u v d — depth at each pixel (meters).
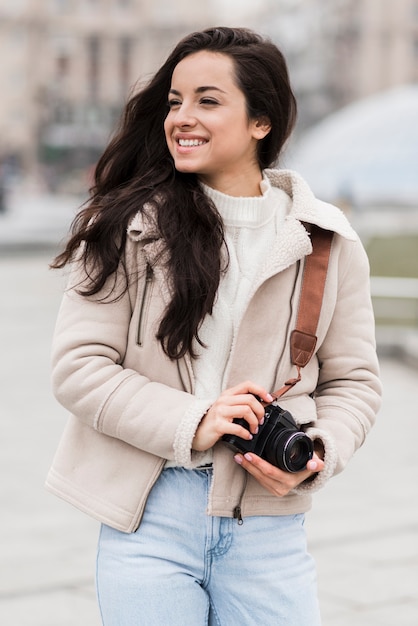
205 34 2.57
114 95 104.50
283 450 2.36
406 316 14.00
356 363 2.68
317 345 2.62
